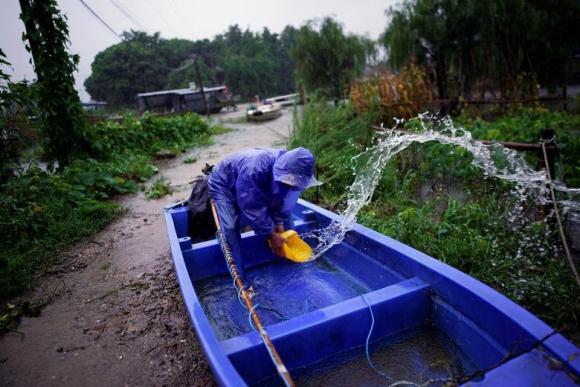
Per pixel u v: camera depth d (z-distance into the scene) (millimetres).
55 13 8242
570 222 3773
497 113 11289
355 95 11570
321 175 6809
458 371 2402
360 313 2500
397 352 2590
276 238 3441
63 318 3779
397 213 4922
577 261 3332
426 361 2502
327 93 16797
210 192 3670
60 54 8508
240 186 3268
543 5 11688
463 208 4473
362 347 2559
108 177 8141
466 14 11828
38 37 8242
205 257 3809
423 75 12117
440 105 11555
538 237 3682
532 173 4230
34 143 9664
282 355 2334
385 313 2588
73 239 5680
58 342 3404
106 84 54938
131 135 12719
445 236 4059
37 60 8391
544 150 3807
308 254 3451
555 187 3713
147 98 33688
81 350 3268
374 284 3408
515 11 11258
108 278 4551
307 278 3850
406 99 10656
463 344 2471
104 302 4016
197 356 3068
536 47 11734
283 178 3080
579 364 1735
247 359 2240
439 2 12438
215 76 67625
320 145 8008
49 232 5668
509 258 3475
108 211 6723
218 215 3623
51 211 6168
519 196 4344
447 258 3615
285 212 3660
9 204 5793
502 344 2186
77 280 4551
